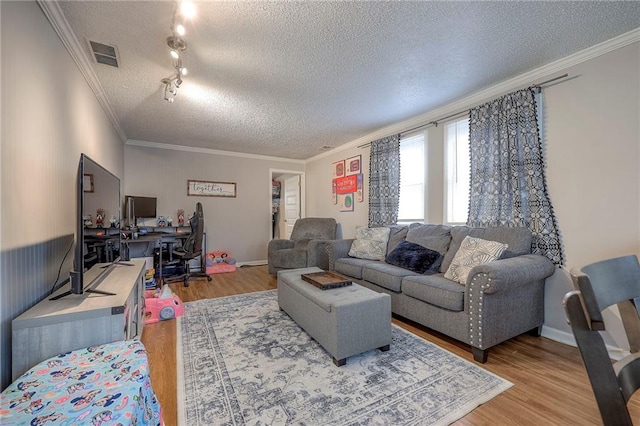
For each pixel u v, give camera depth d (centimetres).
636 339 84
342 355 188
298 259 430
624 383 63
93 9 166
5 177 120
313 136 441
